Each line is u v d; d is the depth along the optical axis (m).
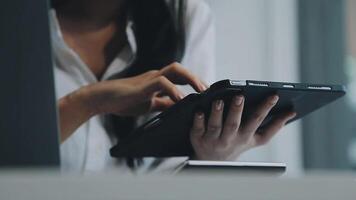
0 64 0.58
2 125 0.57
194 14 1.29
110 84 1.04
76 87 1.17
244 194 0.38
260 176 0.39
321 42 2.18
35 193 0.36
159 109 1.04
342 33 2.24
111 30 1.22
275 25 1.99
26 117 0.57
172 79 1.01
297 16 2.11
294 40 2.07
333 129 2.19
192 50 1.27
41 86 0.58
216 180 0.38
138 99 1.02
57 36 1.18
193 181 0.38
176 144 0.93
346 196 0.39
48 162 0.57
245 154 1.87
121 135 1.14
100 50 1.21
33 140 0.57
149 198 0.37
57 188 0.36
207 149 0.88
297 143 2.07
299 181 0.39
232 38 1.83
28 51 0.58
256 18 1.92
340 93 0.82
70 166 1.11
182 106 0.78
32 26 0.59
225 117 0.82
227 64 1.81
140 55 1.21
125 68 1.20
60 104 1.04
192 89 1.01
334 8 2.23
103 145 1.14
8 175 0.37
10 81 0.57
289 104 0.84
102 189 0.37
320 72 2.17
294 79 2.05
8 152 0.57
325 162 2.15
